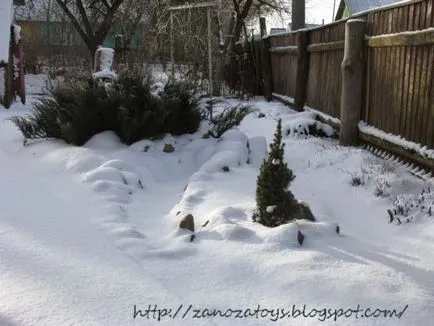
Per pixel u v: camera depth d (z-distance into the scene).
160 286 3.66
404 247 4.65
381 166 6.75
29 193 5.93
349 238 4.61
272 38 15.74
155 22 17.47
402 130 6.83
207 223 4.71
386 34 7.29
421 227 4.86
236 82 18.47
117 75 8.41
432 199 5.40
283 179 4.65
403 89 6.79
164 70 15.12
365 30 8.09
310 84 11.78
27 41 28.23
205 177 6.23
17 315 3.24
